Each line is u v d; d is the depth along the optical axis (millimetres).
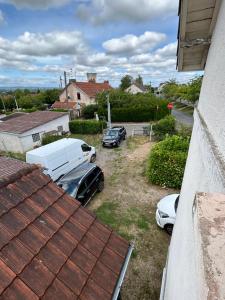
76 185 7801
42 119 19812
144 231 6801
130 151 15219
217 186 1236
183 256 1963
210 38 3400
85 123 21875
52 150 10086
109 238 3115
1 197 2602
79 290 2275
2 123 19406
